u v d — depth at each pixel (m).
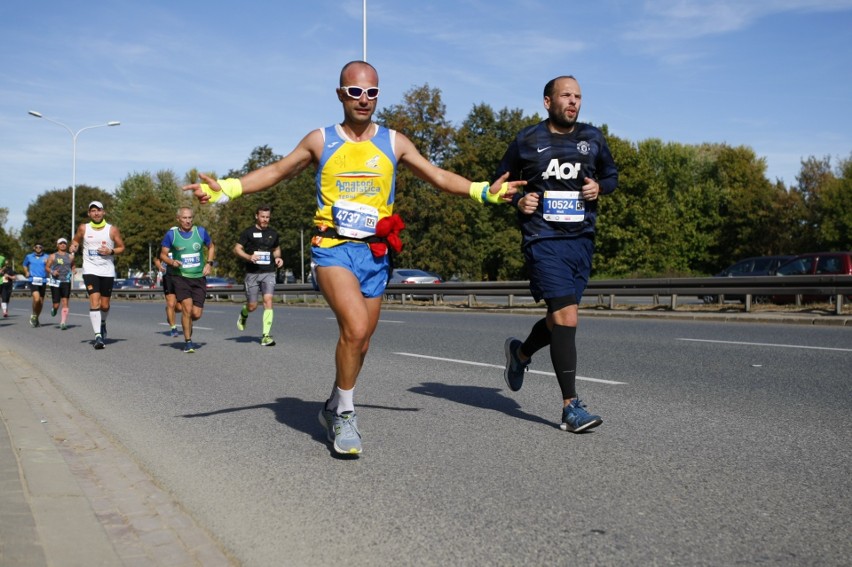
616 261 61.03
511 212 65.44
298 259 77.50
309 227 76.31
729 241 70.00
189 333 11.26
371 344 11.42
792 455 4.63
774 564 3.02
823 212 57.91
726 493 3.91
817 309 16.14
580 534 3.38
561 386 5.39
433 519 3.63
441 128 54.50
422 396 6.87
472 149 55.84
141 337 13.94
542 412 6.07
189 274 11.23
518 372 6.14
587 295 19.58
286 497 4.05
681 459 4.57
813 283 15.27
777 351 9.48
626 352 9.76
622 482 4.13
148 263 88.38
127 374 8.89
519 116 72.69
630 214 61.66
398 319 17.75
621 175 62.06
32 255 18.38
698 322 15.18
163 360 10.20
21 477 4.14
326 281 4.54
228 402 6.90
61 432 5.57
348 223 4.52
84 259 12.07
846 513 3.59
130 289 45.91
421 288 25.66
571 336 5.34
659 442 5.00
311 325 16.22
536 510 3.71
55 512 3.58
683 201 72.56
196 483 4.35
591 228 5.38
